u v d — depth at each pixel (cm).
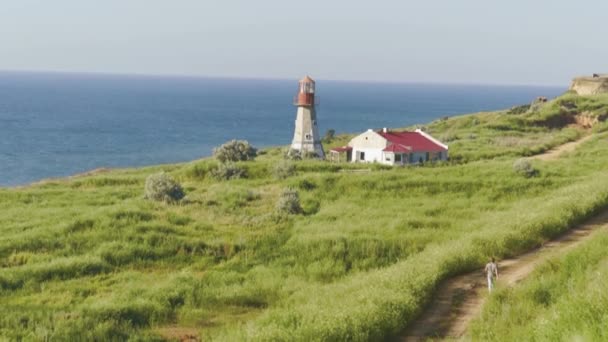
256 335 2245
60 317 2730
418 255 3750
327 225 4706
